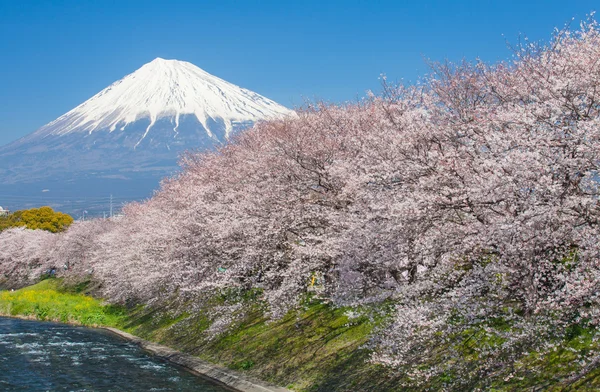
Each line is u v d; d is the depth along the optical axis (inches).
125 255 1376.7
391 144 657.0
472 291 466.9
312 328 863.1
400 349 552.4
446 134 623.2
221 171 1147.3
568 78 525.0
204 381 855.7
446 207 508.7
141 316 1514.5
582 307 450.0
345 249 671.8
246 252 828.0
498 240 462.9
